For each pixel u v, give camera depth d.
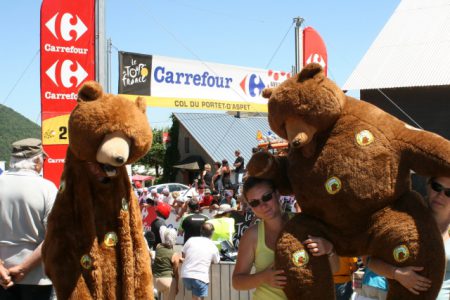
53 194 4.32
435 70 14.54
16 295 4.40
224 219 9.63
